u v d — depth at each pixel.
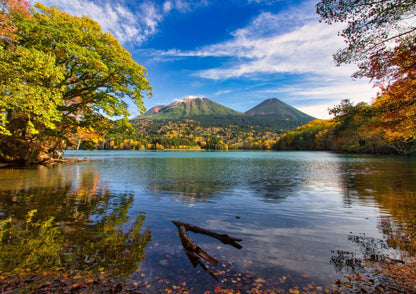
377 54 7.91
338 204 9.23
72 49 16.75
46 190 11.79
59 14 18.39
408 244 5.27
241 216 7.60
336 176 18.23
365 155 54.47
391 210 8.24
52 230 6.02
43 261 4.42
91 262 4.40
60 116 17.89
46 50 17.02
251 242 5.43
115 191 11.91
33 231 5.92
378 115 10.38
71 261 4.43
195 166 29.80
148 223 6.77
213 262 4.40
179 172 22.14
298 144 121.75
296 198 10.41
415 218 7.28
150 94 24.00
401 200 9.77
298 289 3.58
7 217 7.08
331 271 4.13
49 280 3.80
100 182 14.98
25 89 13.41
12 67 12.54
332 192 11.71
